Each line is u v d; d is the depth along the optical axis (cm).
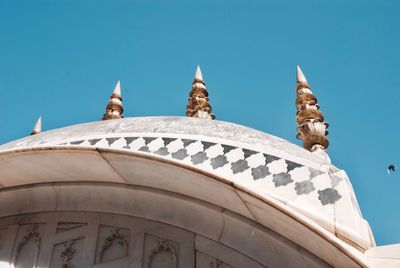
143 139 664
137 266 632
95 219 697
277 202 516
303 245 538
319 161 612
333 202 548
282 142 664
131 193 676
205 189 593
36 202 732
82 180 700
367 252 504
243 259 589
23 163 680
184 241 630
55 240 698
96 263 656
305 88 926
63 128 766
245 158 616
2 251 711
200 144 643
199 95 1148
